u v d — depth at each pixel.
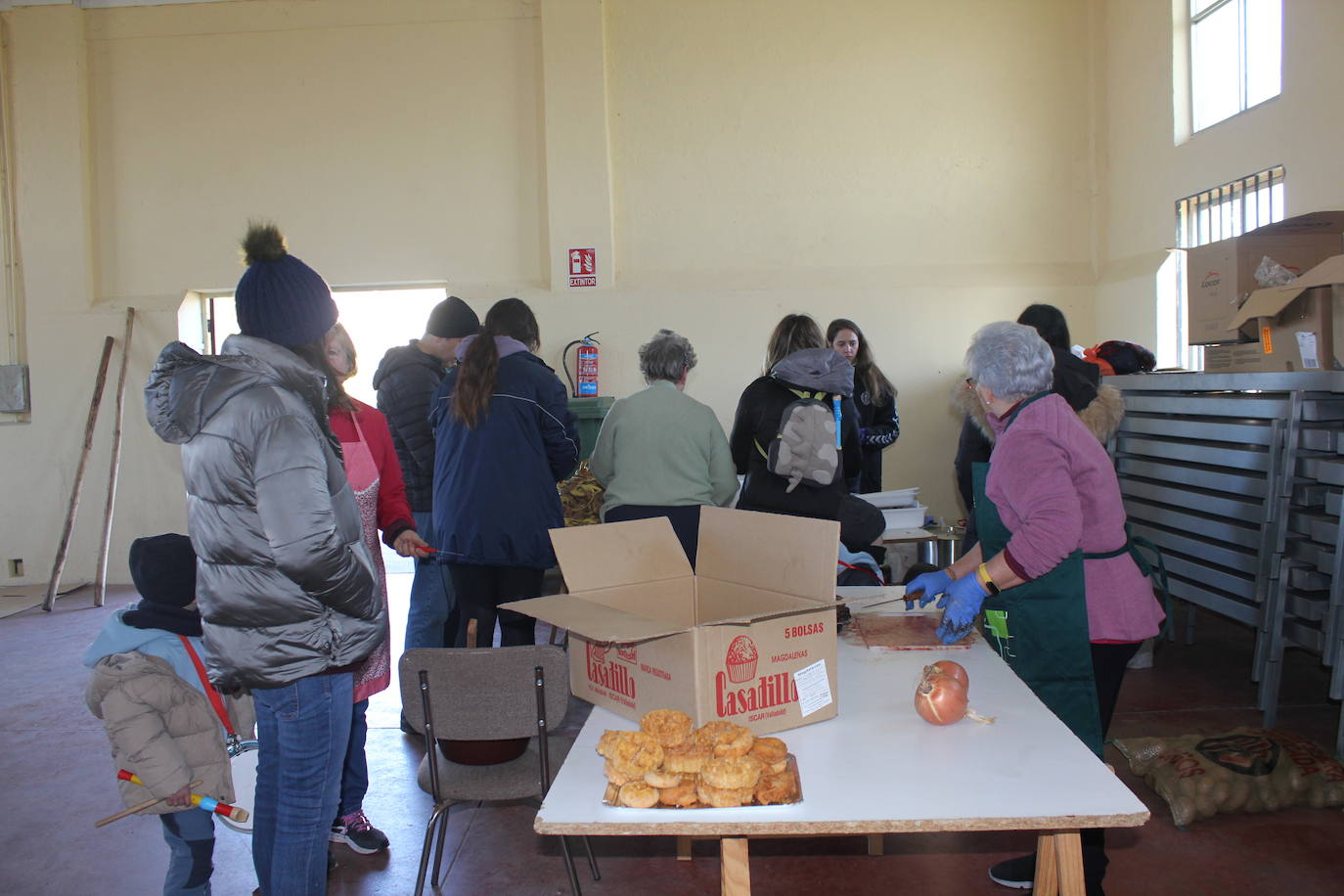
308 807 1.79
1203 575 3.66
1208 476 3.59
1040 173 6.14
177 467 6.46
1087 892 2.13
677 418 3.11
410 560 7.31
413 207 6.34
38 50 6.36
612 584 1.90
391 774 3.37
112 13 6.38
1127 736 3.33
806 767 1.47
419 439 3.66
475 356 3.07
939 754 1.50
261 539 1.69
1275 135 4.38
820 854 2.70
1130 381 4.09
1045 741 1.55
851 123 6.15
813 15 6.12
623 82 6.17
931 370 6.17
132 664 2.00
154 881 2.70
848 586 2.77
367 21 6.27
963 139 6.14
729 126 6.18
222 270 6.41
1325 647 3.04
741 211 6.20
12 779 3.41
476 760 2.32
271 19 6.30
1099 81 6.04
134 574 2.05
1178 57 5.21
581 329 6.21
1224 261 3.83
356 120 6.32
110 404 6.45
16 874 2.74
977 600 1.91
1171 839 2.67
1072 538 1.87
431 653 2.14
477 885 2.58
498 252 6.33
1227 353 3.78
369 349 6.93
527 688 2.14
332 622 1.77
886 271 6.16
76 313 6.43
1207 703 3.62
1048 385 2.01
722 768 1.35
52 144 6.39
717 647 1.54
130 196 6.45
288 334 1.82
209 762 2.10
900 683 1.83
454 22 6.25
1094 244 6.13
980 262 6.18
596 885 2.57
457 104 6.29
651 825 1.32
